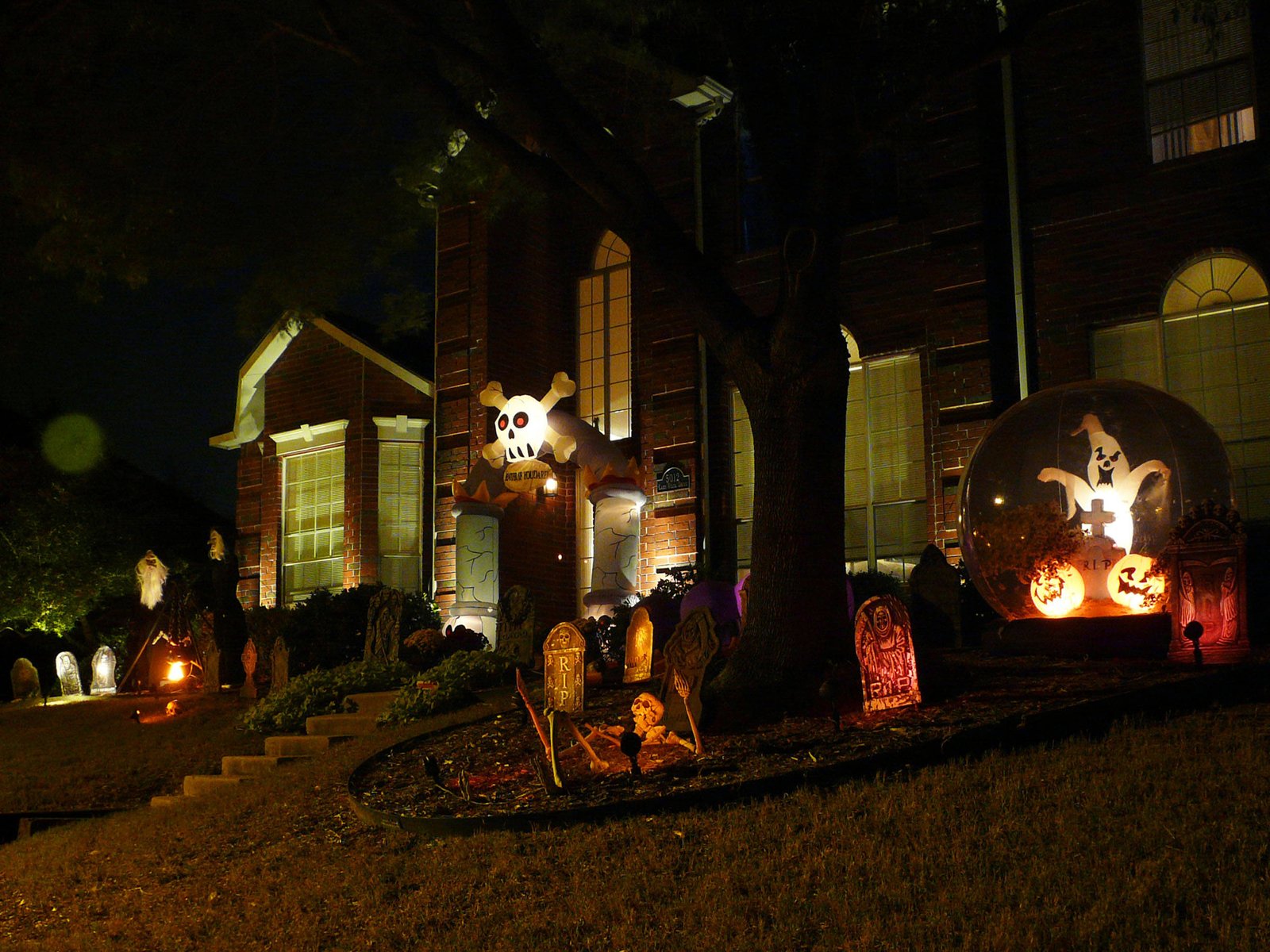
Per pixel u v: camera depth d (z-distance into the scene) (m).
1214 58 15.73
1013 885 5.43
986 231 16.94
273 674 17.78
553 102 10.98
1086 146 16.39
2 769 15.64
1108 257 16.06
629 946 5.57
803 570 10.27
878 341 18.00
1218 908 4.86
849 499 18.28
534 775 9.05
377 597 17.55
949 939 5.02
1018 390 16.59
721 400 19.59
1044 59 16.83
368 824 8.63
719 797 7.48
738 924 5.55
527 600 16.64
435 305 22.47
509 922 6.12
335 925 6.57
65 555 27.53
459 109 11.58
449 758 10.20
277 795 10.48
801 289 10.46
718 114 19.72
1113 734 7.84
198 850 9.17
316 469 24.64
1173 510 12.18
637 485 18.86
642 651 13.41
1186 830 5.76
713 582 16.23
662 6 13.40
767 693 9.77
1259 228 15.02
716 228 19.64
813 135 10.80
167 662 22.69
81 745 16.84
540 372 22.42
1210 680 9.18
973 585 14.95
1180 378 15.50
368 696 15.12
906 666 9.58
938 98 17.53
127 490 30.48
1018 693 9.51
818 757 8.07
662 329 20.09
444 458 21.92
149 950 6.80
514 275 22.19
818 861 6.13
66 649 28.77
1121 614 11.98
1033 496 12.69
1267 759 6.71
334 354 24.41
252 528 25.47
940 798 6.78
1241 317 15.19
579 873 6.66
